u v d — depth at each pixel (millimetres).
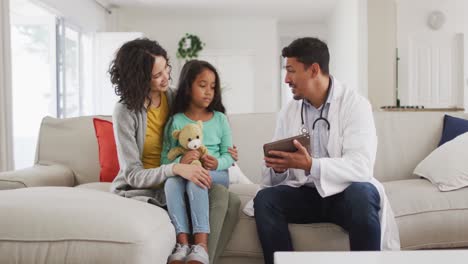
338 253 972
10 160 3697
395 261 911
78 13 6242
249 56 8680
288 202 1695
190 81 1848
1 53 3602
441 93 6273
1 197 1395
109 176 2211
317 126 1796
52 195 1410
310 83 1766
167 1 7320
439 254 969
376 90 5969
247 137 2426
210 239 1564
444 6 6191
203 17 8555
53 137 2430
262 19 8617
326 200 1693
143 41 1776
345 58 6535
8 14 3678
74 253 1229
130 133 1728
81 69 6777
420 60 6234
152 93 1819
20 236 1249
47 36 5695
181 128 1826
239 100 8695
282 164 1635
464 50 6215
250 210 1725
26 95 6043
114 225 1253
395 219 1806
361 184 1590
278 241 1582
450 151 2092
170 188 1597
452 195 1893
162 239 1328
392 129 2447
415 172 2285
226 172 1854
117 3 7504
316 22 9031
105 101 6902
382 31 5949
